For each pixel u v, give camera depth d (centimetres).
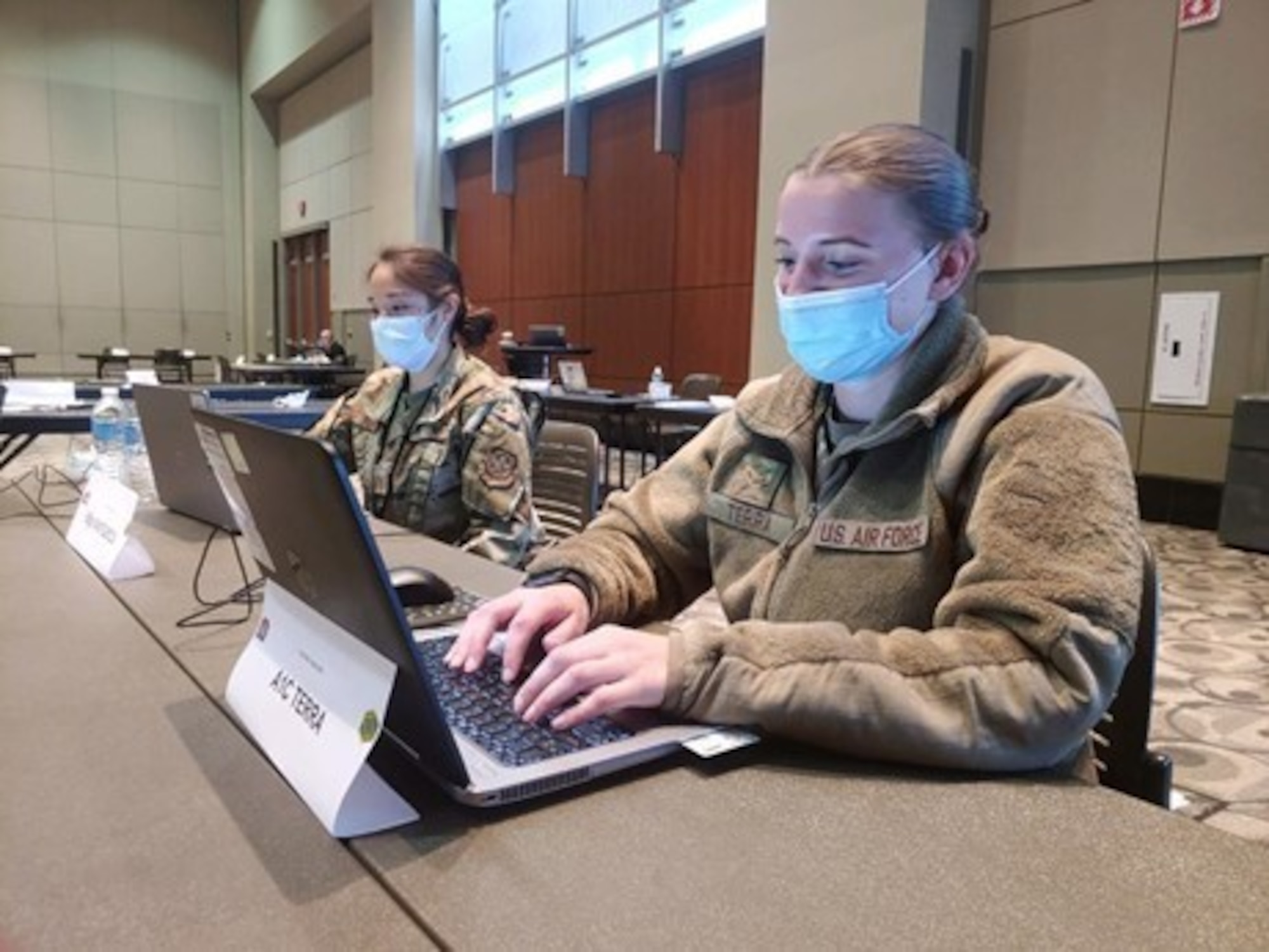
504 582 133
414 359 196
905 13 510
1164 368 470
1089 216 490
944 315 91
